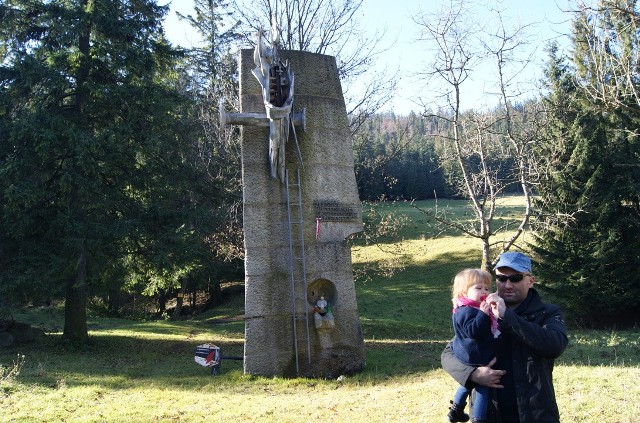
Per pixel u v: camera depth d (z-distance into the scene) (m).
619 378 9.09
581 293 23.97
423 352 16.92
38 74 17.78
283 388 12.09
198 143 28.52
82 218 18.64
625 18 11.80
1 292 16.81
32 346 18.67
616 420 6.96
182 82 31.56
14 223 17.09
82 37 19.70
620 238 24.14
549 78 26.67
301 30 27.73
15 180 16.88
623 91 11.77
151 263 20.72
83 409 9.70
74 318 19.50
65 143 18.00
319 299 14.05
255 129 14.23
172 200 21.61
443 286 35.91
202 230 21.67
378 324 24.72
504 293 4.35
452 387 10.07
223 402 10.27
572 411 7.44
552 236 25.20
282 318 13.69
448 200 67.75
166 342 20.98
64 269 17.42
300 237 14.08
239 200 25.70
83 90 19.17
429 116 21.33
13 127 17.02
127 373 14.12
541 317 4.21
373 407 8.99
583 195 24.33
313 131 14.70
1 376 12.20
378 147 66.94
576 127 24.64
